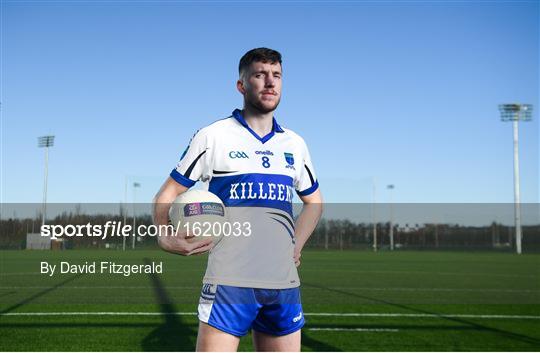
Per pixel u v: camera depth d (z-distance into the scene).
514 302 9.84
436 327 7.00
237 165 2.35
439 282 14.33
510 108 38.69
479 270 19.34
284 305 2.36
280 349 2.45
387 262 24.19
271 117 2.52
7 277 13.23
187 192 2.29
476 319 7.71
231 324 2.24
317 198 2.79
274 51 2.42
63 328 6.55
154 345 5.68
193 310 7.93
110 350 5.45
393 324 7.20
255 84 2.38
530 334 6.55
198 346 2.28
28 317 7.30
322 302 9.68
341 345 5.83
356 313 8.18
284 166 2.46
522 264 23.27
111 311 7.81
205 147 2.36
